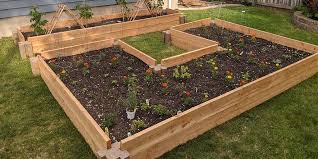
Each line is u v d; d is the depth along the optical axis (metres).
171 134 3.67
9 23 7.55
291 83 5.34
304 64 5.43
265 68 5.48
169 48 6.98
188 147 3.82
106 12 8.98
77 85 4.86
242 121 4.37
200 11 10.16
